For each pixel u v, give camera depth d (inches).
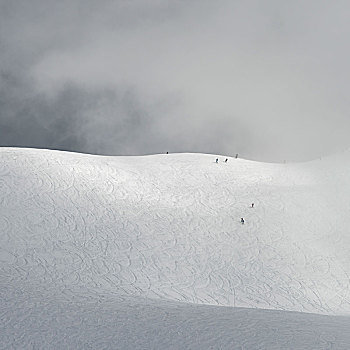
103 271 1946.4
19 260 1904.5
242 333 1120.2
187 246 2303.2
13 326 1105.4
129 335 1092.5
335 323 1318.9
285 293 2000.5
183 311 1331.2
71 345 1029.2
